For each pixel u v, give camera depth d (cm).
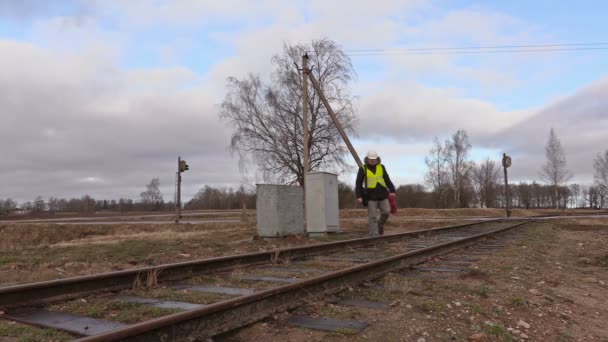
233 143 3500
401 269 839
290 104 3503
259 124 3538
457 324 491
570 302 660
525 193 11825
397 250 1183
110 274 635
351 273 670
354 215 4359
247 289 654
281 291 524
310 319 493
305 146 2272
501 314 540
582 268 1016
